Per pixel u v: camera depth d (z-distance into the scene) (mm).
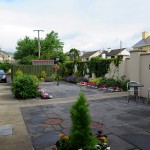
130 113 7797
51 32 47875
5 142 5258
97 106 9086
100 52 61219
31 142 5215
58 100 10852
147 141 5109
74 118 3641
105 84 15188
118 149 4672
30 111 8492
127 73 14523
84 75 21203
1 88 17266
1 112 8391
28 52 46031
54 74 25172
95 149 3557
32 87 11594
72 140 3637
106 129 6012
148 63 10891
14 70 24094
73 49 46469
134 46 41719
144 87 11188
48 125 6523
